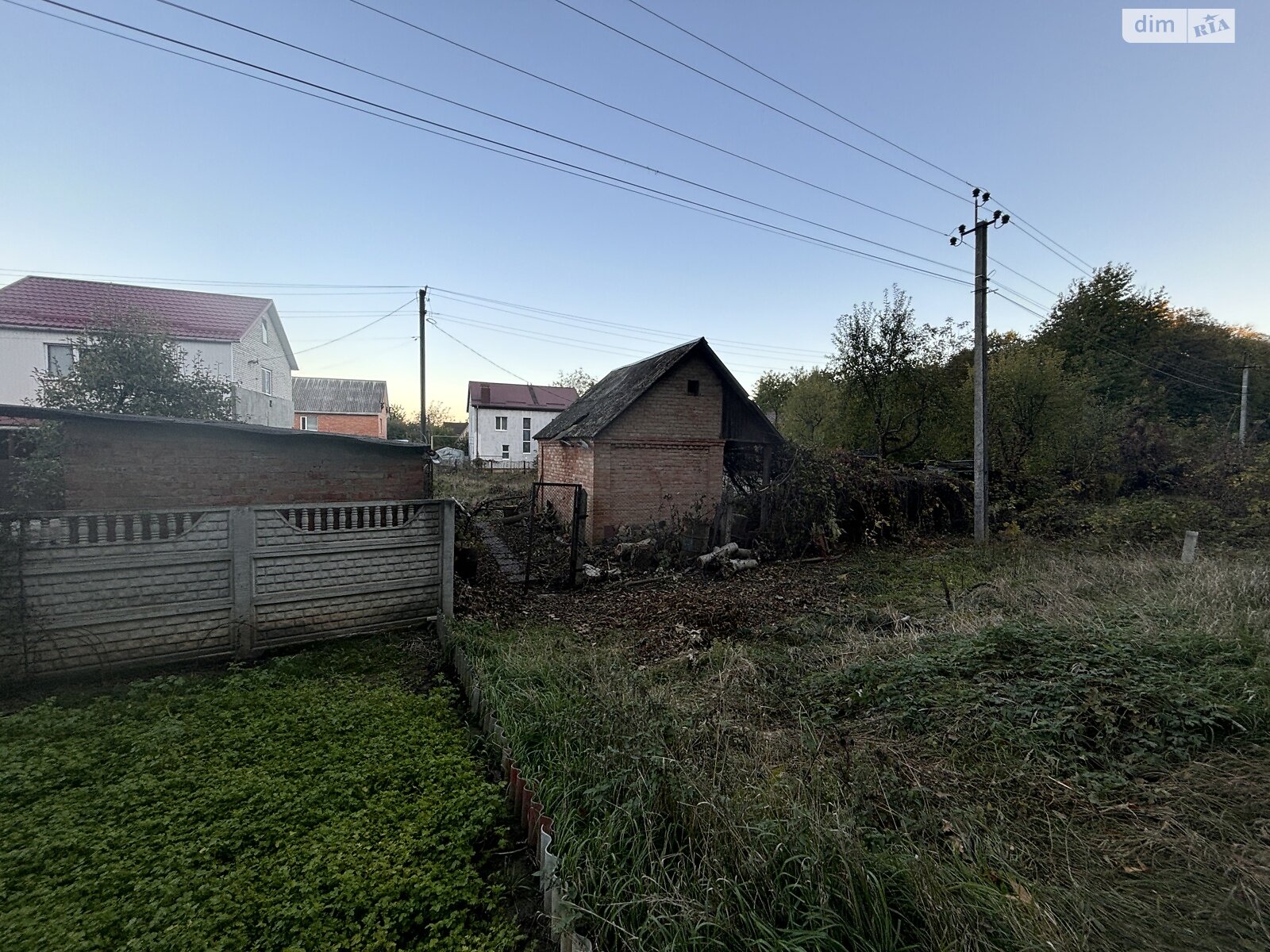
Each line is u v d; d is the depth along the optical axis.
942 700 4.37
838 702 4.62
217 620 5.53
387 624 6.52
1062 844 2.88
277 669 5.39
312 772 3.68
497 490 21.56
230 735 4.09
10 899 2.59
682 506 13.46
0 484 6.01
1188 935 2.31
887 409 18.80
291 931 2.46
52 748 3.82
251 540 5.67
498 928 2.55
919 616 7.21
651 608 7.93
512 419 40.84
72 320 15.74
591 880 2.51
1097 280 29.38
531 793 3.19
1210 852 2.76
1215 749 3.57
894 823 3.04
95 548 4.98
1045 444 16.86
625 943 2.20
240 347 17.88
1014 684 4.49
